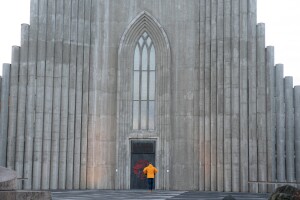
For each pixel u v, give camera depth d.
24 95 38.59
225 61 38.12
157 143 39.00
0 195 14.45
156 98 39.53
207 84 38.56
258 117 37.97
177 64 39.56
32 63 38.62
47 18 39.25
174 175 38.53
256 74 38.50
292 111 39.97
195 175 38.25
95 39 39.88
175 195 28.89
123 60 39.72
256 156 37.53
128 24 39.97
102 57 39.78
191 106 39.06
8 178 15.05
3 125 38.97
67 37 39.25
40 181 37.72
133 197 26.09
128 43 39.94
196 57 39.41
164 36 39.59
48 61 38.75
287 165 39.50
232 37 38.28
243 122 37.56
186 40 39.59
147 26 40.16
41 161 37.91
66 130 38.41
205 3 39.47
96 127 39.06
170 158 38.75
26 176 37.69
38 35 38.97
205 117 38.38
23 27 39.09
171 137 38.97
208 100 38.44
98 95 39.38
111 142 39.12
